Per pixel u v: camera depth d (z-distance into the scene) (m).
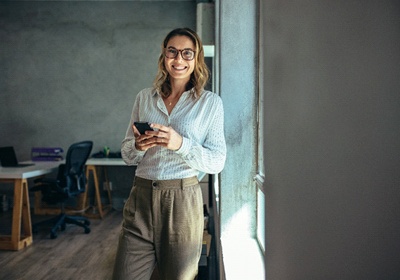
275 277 0.78
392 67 0.44
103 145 6.83
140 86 6.79
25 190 4.60
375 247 0.46
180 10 6.73
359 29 0.46
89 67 6.81
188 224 1.70
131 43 6.77
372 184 0.46
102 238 4.89
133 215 1.74
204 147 1.78
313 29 0.54
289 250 0.66
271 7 0.79
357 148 0.47
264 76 0.92
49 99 6.85
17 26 6.83
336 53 0.49
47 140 6.88
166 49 1.77
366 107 0.46
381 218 0.45
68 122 6.85
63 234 5.09
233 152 2.53
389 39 0.44
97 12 6.77
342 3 0.48
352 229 0.48
